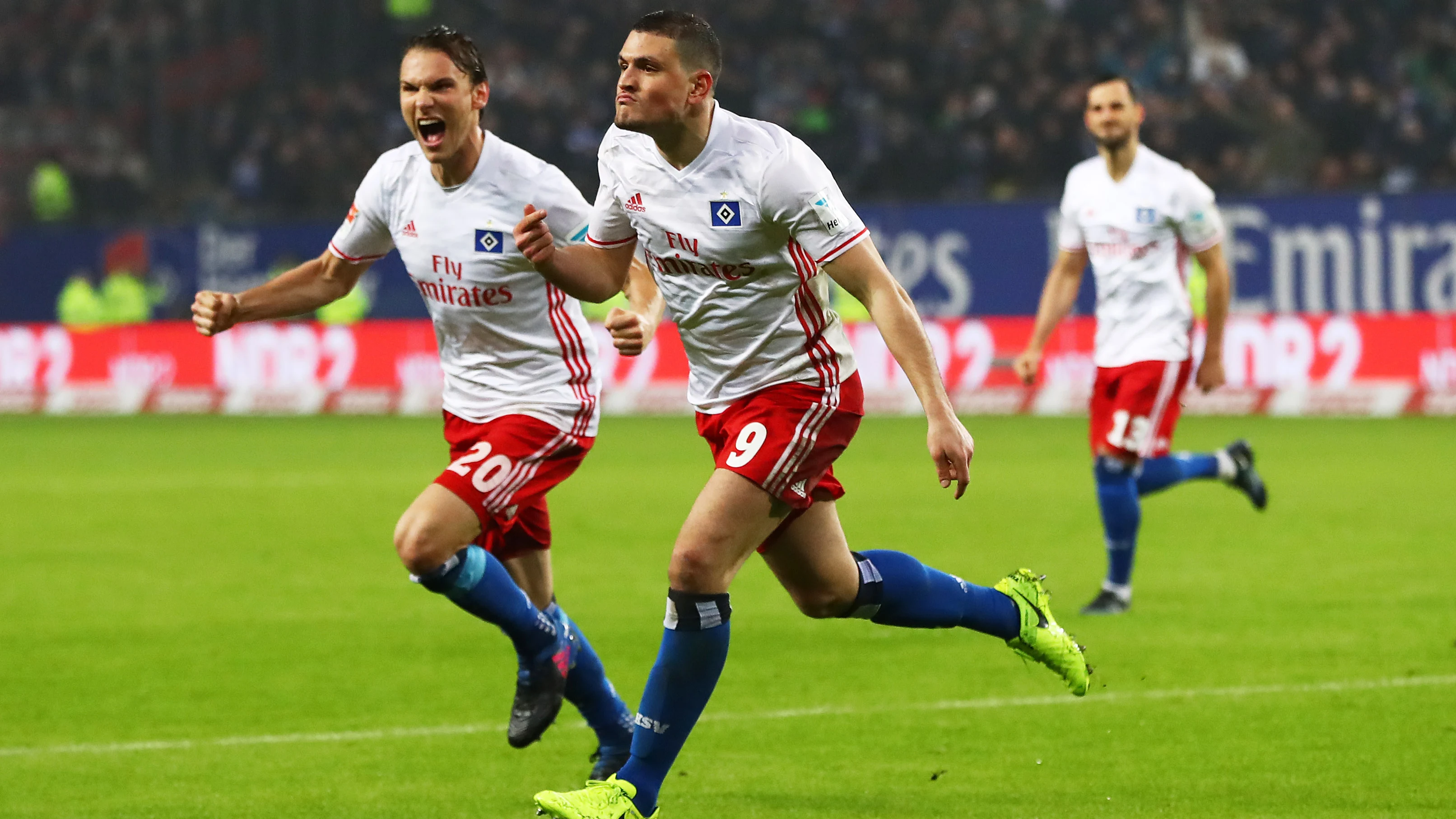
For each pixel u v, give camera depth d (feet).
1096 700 36.73
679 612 26.37
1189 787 29.50
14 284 146.61
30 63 178.60
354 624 47.29
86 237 145.18
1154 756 31.81
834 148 161.99
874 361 125.59
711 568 26.35
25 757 32.73
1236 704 36.04
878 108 168.14
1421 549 58.49
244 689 39.06
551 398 32.99
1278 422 113.19
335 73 176.14
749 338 27.40
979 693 37.81
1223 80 163.22
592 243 28.96
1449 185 156.66
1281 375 118.11
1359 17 170.40
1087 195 49.55
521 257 32.45
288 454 98.02
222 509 73.67
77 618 48.32
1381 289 124.16
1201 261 49.34
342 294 34.47
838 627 46.16
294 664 41.86
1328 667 39.63
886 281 25.82
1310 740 32.78
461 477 31.32
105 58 177.78
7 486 82.84
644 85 25.81
